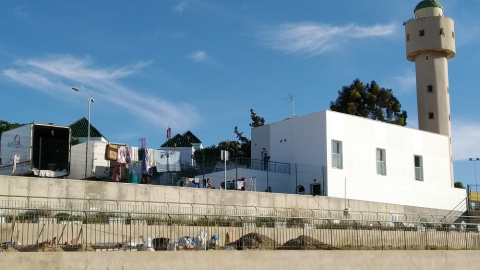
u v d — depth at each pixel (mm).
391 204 44625
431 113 58438
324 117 43688
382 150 47625
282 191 44188
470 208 53938
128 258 18609
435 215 45625
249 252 21266
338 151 44344
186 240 23062
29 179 29391
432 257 26938
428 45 58594
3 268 16594
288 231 27406
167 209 33094
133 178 40000
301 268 22484
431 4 59812
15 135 37750
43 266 17188
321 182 42906
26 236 22484
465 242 33250
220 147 66812
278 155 46875
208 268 20156
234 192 36344
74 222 22906
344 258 23859
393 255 25547
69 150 37375
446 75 59656
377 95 69312
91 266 17953
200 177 42906
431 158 51500
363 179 45219
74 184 30672
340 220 28438
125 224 23859
